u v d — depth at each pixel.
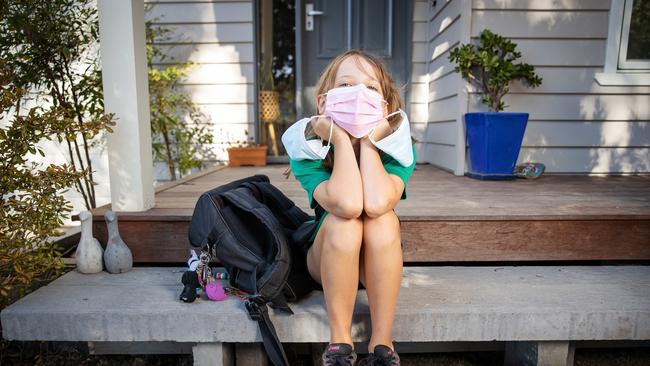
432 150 4.07
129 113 1.84
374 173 1.28
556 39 3.15
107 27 1.78
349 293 1.25
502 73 2.88
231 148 3.99
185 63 4.02
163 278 1.72
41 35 2.16
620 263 2.03
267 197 1.64
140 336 1.42
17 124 1.59
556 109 3.24
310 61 4.22
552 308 1.43
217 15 4.01
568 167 3.31
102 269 1.79
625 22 3.12
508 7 3.10
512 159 2.99
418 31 4.15
